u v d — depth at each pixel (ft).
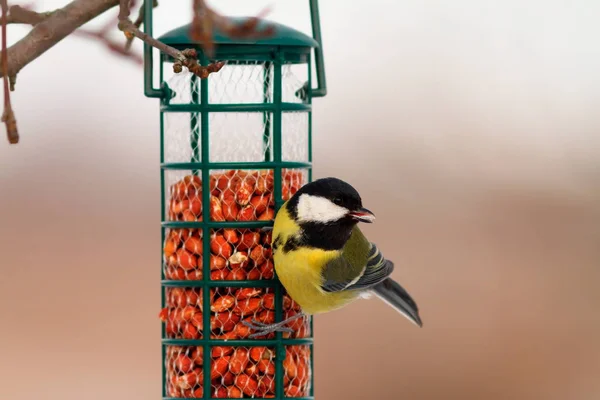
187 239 35.94
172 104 35.55
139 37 24.56
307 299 35.37
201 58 33.65
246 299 35.86
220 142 35.73
